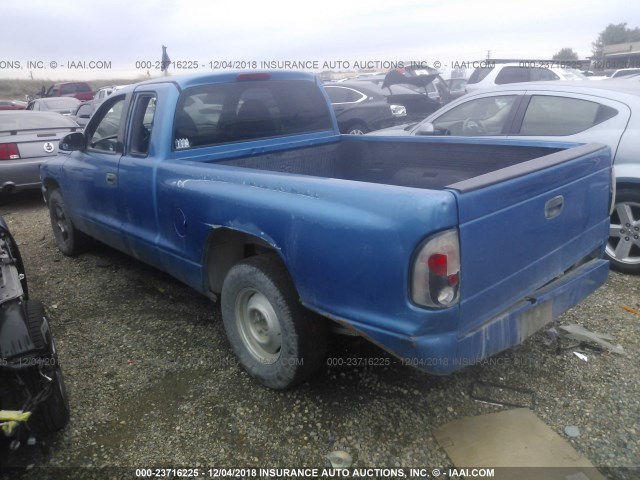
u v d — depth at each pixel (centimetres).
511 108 525
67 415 273
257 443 272
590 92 480
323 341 293
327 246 250
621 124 455
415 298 224
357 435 275
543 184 264
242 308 321
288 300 284
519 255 256
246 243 343
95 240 558
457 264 223
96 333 391
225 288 321
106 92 1953
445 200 217
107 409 303
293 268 269
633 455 254
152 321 408
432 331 227
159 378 331
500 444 263
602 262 327
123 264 535
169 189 352
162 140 369
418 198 221
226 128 400
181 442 275
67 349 369
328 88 1186
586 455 255
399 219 224
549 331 366
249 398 308
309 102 451
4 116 812
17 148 768
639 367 324
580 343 350
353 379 320
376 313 239
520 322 262
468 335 237
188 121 379
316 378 322
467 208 224
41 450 272
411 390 309
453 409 291
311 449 267
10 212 800
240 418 291
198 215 327
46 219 747
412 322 227
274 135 429
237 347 326
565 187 283
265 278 290
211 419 291
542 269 276
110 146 441
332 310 256
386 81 1082
